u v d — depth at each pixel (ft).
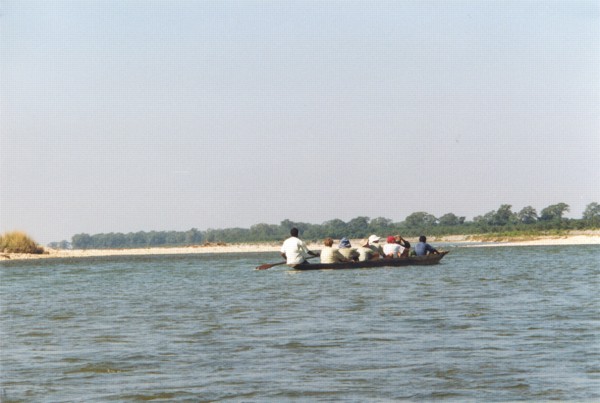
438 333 61.93
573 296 89.97
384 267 148.15
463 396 41.47
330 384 44.68
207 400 41.65
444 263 172.35
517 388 42.88
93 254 345.31
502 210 597.93
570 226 487.61
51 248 358.64
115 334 65.51
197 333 64.85
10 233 311.06
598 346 54.60
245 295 99.91
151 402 41.63
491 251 261.24
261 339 60.75
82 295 108.17
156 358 53.47
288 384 44.86
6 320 77.87
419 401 40.68
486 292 96.73
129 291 113.80
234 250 408.05
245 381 45.80
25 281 145.07
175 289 115.14
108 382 46.34
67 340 62.64
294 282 119.44
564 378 44.98
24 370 50.24
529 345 55.52
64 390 44.50
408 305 82.53
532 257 203.10
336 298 91.91
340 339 59.88
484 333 61.41
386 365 49.44
